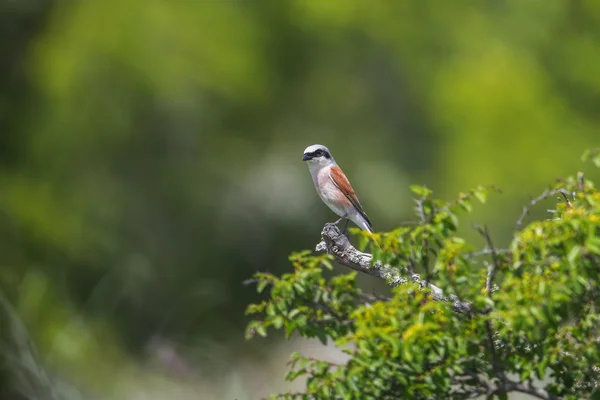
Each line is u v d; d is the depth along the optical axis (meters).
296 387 14.49
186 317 17.38
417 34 19.81
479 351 4.55
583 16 21.64
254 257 18.64
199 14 18.41
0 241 16.05
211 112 18.55
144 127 18.05
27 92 17.91
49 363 13.82
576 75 20.94
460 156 18.70
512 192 18.38
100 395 14.01
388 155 18.89
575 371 4.63
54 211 17.05
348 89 19.34
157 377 15.12
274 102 19.06
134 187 18.09
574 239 4.09
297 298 5.12
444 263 4.36
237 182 18.61
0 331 12.89
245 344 17.03
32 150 17.52
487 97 19.08
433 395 4.67
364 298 5.40
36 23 18.27
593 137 20.02
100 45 17.38
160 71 17.70
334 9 18.98
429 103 19.28
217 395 14.93
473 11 20.73
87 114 17.55
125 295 16.66
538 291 4.10
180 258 18.05
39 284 14.95
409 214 18.38
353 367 4.66
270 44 19.22
